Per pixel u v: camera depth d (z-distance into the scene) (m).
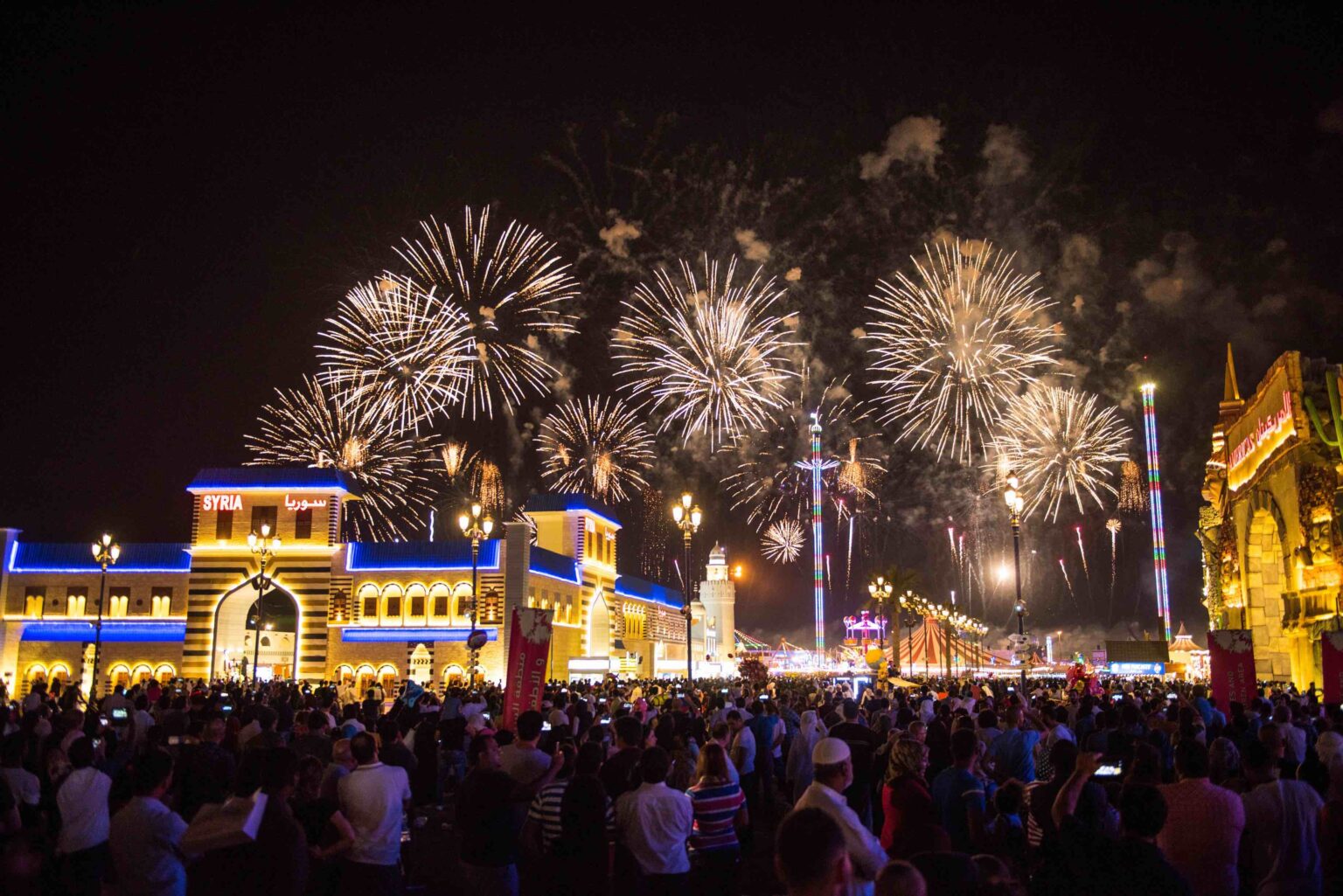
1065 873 6.69
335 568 66.25
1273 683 37.50
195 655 65.94
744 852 17.45
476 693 30.44
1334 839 8.13
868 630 124.81
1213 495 56.50
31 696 21.86
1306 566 38.09
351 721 18.19
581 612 75.00
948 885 5.77
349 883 9.59
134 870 8.40
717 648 122.19
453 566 65.19
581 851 8.91
